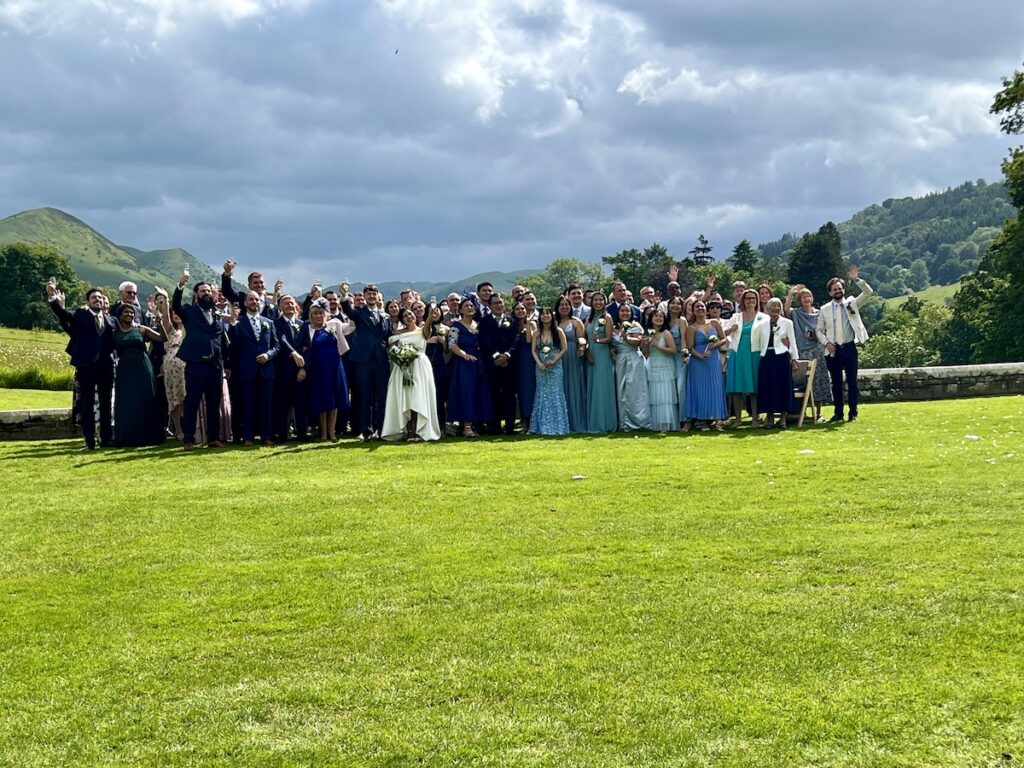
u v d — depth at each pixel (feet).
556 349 42.24
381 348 41.04
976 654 13.07
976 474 26.21
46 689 13.24
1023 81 109.19
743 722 11.41
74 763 11.05
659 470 29.25
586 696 12.34
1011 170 119.85
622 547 19.67
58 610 16.81
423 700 12.44
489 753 10.91
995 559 17.53
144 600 17.22
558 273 439.22
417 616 15.76
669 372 42.34
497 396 43.50
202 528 22.91
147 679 13.50
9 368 80.59
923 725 11.12
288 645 14.64
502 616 15.57
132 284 41.57
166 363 41.83
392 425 40.47
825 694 12.08
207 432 39.78
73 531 23.00
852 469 28.04
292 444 39.55
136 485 29.63
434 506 24.62
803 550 18.84
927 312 255.09
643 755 10.72
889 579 16.70
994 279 149.69
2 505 26.76
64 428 48.03
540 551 19.62
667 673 12.98
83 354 40.19
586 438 39.65
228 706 12.48
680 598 16.11
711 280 45.42
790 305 45.29
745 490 25.43
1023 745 10.52
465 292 44.70
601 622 15.07
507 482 27.96
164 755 11.17
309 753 11.10
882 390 58.49
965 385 59.67
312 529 22.39
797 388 43.42
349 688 12.91
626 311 43.32
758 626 14.58
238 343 39.50
